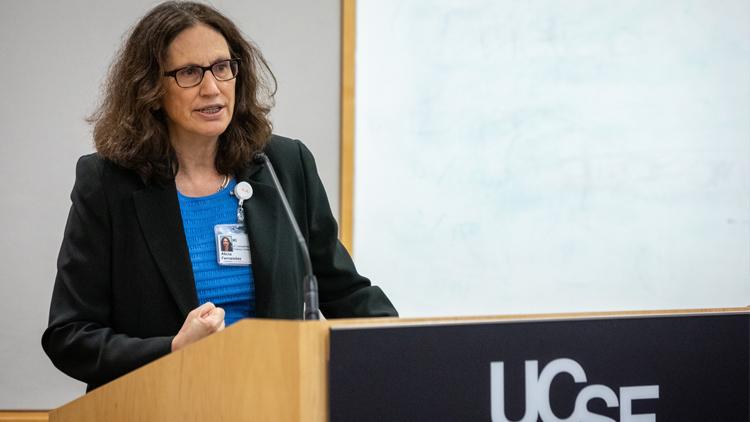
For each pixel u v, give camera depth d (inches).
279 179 181.9
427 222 288.0
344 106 284.2
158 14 170.4
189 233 170.6
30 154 275.0
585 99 295.6
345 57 285.0
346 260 186.7
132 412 130.6
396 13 287.6
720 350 130.2
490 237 290.7
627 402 124.6
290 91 284.5
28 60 275.0
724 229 301.0
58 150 276.1
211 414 117.0
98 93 276.7
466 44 290.5
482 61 291.3
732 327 131.1
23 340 273.4
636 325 125.8
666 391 126.6
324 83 286.2
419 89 288.2
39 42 275.6
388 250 285.9
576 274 294.4
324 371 110.1
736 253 301.3
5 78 273.9
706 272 299.7
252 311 171.0
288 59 284.8
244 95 178.5
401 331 113.9
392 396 112.6
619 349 124.6
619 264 296.4
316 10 286.2
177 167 174.7
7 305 273.1
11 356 272.8
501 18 292.4
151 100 167.6
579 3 295.9
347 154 284.2
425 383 114.5
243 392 112.9
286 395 108.6
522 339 119.9
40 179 275.4
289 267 173.8
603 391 123.4
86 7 277.3
